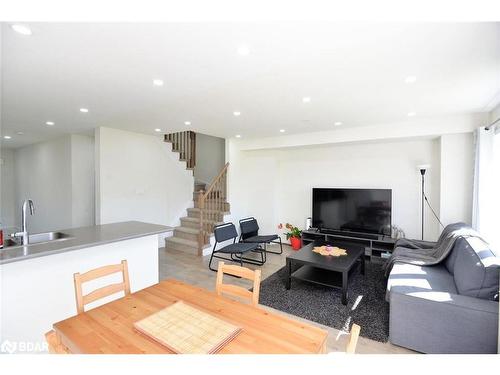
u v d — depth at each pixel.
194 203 6.23
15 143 6.14
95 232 2.52
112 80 2.32
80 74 2.20
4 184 7.06
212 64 2.02
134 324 1.22
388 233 4.23
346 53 1.85
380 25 1.51
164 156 5.49
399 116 3.57
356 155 4.80
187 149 6.15
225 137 5.32
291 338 1.15
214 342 1.09
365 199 4.41
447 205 3.66
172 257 4.68
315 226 4.91
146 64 2.02
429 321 2.06
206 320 1.27
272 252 5.04
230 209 5.63
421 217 4.23
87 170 5.20
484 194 3.00
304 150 5.39
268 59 1.95
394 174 4.46
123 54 1.86
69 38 1.64
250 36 1.64
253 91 2.62
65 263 2.13
